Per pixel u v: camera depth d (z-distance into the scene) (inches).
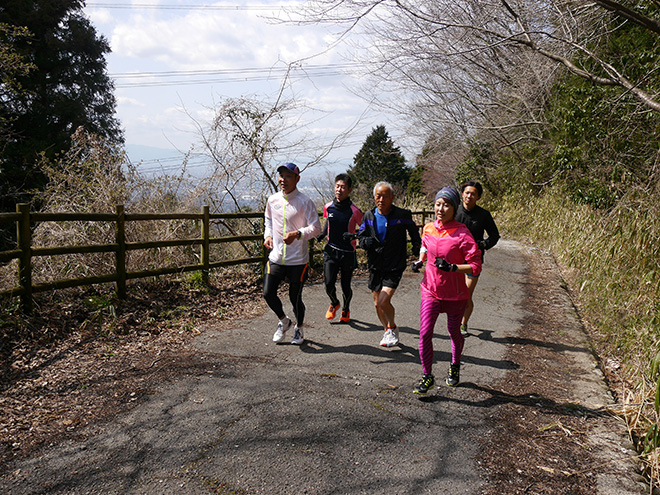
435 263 142.0
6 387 136.5
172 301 231.9
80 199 260.5
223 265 268.5
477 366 176.7
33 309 182.9
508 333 221.9
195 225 291.1
